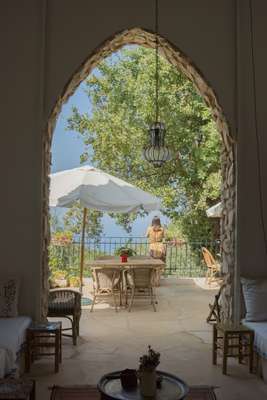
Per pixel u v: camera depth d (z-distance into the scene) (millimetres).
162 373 3848
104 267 7879
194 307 8242
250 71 5980
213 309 7125
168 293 9484
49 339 5715
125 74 14719
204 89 6207
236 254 5863
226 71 5980
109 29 5910
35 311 5684
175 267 12086
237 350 5605
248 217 5906
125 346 6004
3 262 5727
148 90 14062
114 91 14641
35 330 5145
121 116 14477
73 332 6051
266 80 5992
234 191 5922
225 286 6121
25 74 5793
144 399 3420
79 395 4449
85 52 5887
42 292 5785
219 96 5961
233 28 5996
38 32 5816
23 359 5164
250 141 5945
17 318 5414
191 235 14016
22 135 5762
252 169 5938
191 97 13859
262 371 4957
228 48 5988
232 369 5238
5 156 5762
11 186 5750
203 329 6824
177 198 14195
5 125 5766
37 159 5734
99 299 8750
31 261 5727
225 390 4648
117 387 3623
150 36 6094
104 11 5918
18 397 3451
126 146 14359
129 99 14469
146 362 3510
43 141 5758
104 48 5996
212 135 13461
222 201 6332
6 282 5555
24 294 5707
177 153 14000
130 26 5934
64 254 11047
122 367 5238
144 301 8664
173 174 14219
